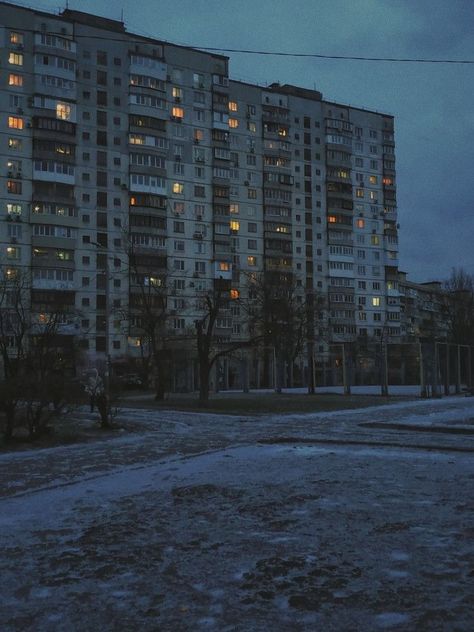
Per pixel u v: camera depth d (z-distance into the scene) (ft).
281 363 166.30
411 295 387.34
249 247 296.30
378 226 337.93
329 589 14.82
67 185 245.86
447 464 34.17
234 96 298.97
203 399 103.71
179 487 28.84
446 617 12.91
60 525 22.30
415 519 21.27
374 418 74.18
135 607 14.15
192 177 278.05
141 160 262.47
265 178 303.27
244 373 166.30
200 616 13.50
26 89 240.73
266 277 206.18
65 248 242.58
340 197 323.78
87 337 241.76
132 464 37.99
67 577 16.37
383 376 138.51
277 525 21.07
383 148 344.28
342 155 326.65
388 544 18.35
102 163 254.68
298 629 12.66
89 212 250.37
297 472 32.30
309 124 321.32
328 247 319.47
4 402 51.85
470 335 246.68
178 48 278.67
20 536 20.86
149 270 246.06
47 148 241.14
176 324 263.70
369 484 28.19
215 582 15.64
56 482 31.81
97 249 250.37
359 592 14.55
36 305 220.02
